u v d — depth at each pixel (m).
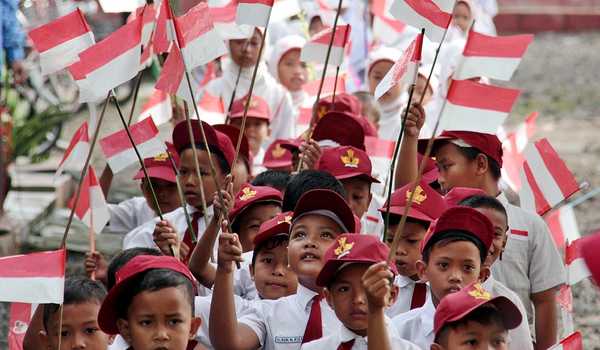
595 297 24.98
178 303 12.09
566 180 15.98
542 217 16.81
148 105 19.91
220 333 13.39
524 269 16.17
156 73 34.12
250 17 15.40
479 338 12.24
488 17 33.50
